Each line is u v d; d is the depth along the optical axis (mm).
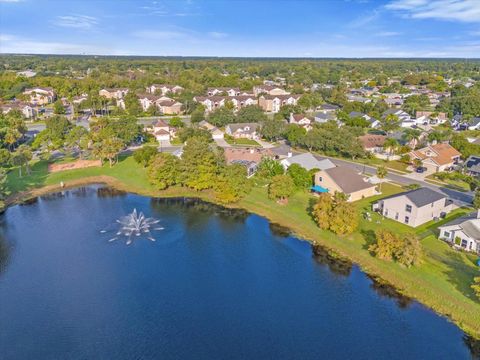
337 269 59594
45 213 80188
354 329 47125
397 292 53625
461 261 58688
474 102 184500
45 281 56188
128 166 106312
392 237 59625
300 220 74688
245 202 84812
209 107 199000
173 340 45219
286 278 57500
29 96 198250
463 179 95562
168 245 67125
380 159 114812
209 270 59594
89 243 67500
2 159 97812
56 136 118750
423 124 169125
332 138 118938
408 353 43500
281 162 99312
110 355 43062
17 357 42781
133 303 51594
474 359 42688
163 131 136375
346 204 67438
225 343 44750
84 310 50125
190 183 89688
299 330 46875
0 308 50406
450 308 49688
